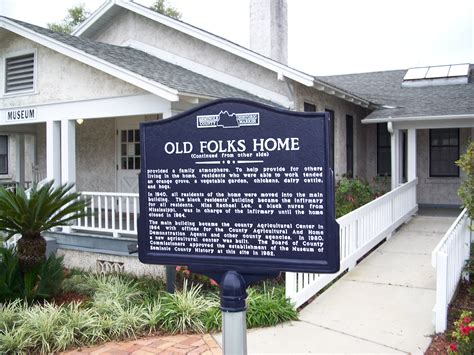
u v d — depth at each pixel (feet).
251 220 9.82
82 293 25.27
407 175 48.60
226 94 33.58
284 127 9.61
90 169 45.70
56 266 24.58
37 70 35.50
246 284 9.91
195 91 29.68
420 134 53.06
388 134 53.78
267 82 39.52
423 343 17.80
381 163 54.08
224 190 10.00
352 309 21.63
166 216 10.41
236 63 41.19
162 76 32.09
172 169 10.38
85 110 33.42
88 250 31.71
